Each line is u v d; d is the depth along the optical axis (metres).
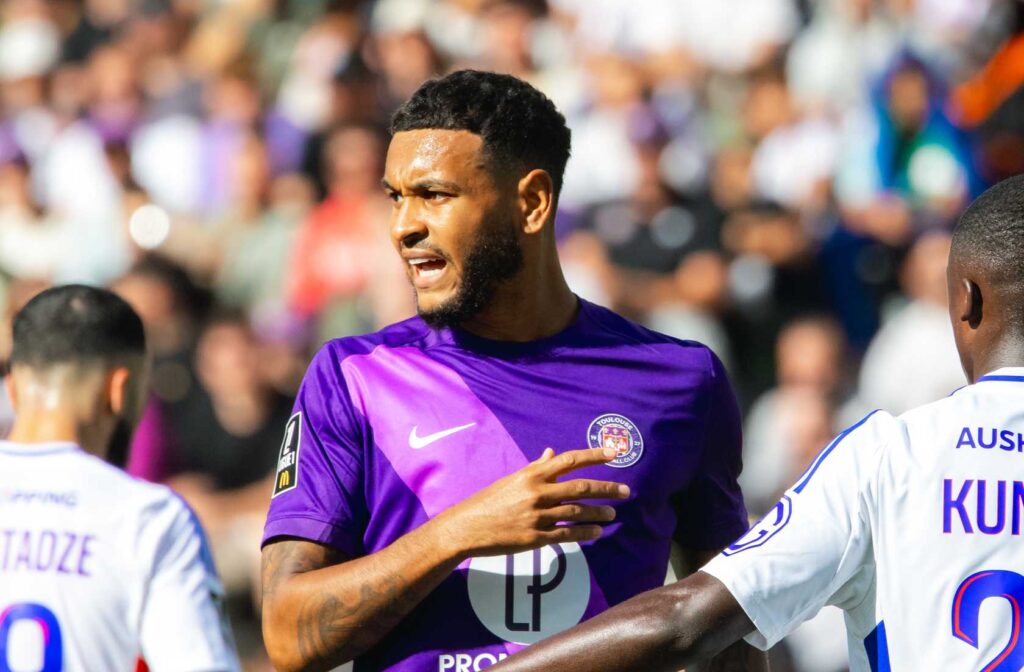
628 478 11.42
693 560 12.19
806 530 9.76
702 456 11.84
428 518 11.26
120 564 10.73
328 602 10.68
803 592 9.70
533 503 10.27
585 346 11.84
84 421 11.50
